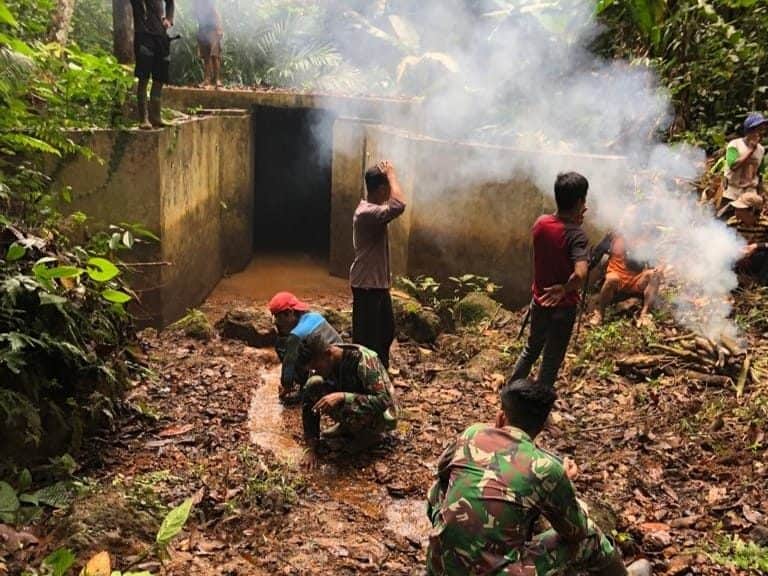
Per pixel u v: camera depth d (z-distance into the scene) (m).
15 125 6.21
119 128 7.24
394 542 3.88
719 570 3.58
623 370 5.88
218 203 9.76
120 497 3.77
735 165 6.90
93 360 4.56
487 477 2.58
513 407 2.82
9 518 3.67
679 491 4.30
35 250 4.70
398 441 4.96
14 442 4.14
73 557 3.05
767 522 3.92
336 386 4.75
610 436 4.97
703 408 5.16
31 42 7.50
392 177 5.18
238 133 10.06
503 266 8.11
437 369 6.34
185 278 8.37
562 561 2.66
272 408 5.43
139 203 7.32
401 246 8.88
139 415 5.04
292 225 12.10
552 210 7.75
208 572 3.46
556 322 4.63
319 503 4.23
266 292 9.74
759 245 6.71
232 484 4.29
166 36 7.31
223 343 6.74
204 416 5.20
